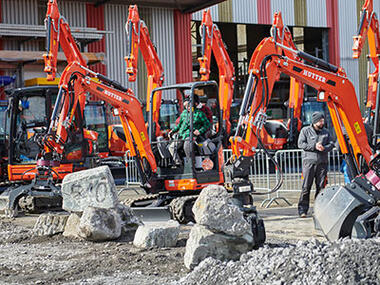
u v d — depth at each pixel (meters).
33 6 25.75
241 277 5.64
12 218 12.45
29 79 24.02
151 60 15.23
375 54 15.23
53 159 12.67
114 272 6.89
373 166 7.79
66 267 7.25
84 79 12.21
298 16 33.56
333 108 8.99
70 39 14.42
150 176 11.59
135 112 11.95
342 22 34.97
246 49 39.97
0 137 17.17
